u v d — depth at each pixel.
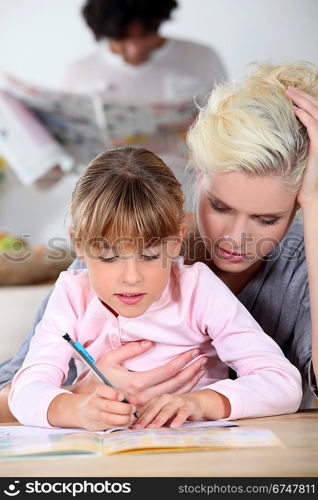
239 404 1.06
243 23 4.61
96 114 3.81
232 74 4.63
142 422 1.01
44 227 4.54
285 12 4.63
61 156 4.05
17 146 4.02
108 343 1.26
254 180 1.11
